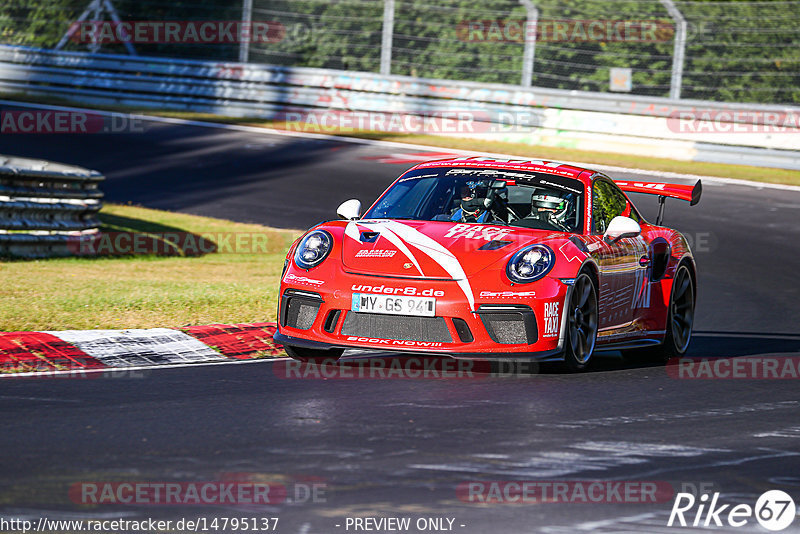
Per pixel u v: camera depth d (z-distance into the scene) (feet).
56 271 123.54
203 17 340.59
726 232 185.88
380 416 60.64
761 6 301.02
